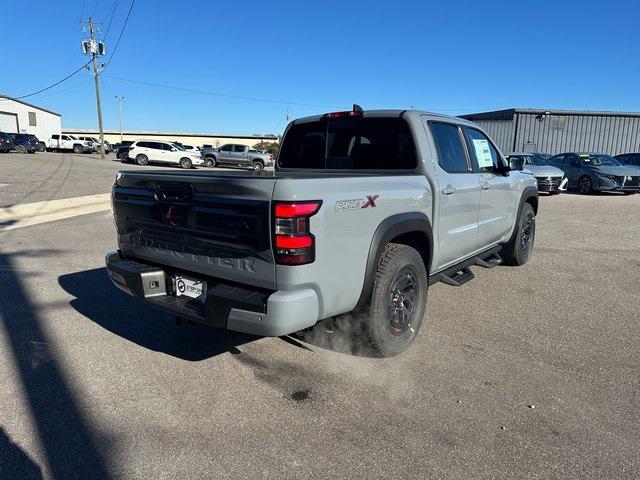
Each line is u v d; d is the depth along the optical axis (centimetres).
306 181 291
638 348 408
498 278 620
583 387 341
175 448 269
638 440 280
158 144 3259
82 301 511
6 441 273
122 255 406
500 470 254
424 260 414
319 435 282
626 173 1675
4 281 579
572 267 680
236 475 248
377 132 441
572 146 3139
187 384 339
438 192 416
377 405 315
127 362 372
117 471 250
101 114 3891
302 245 285
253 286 306
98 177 2120
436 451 268
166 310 345
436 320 470
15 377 346
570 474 251
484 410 310
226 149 3319
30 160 3108
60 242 811
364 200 326
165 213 343
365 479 246
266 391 331
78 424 291
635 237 913
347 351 390
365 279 336
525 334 437
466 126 502
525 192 648
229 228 304
